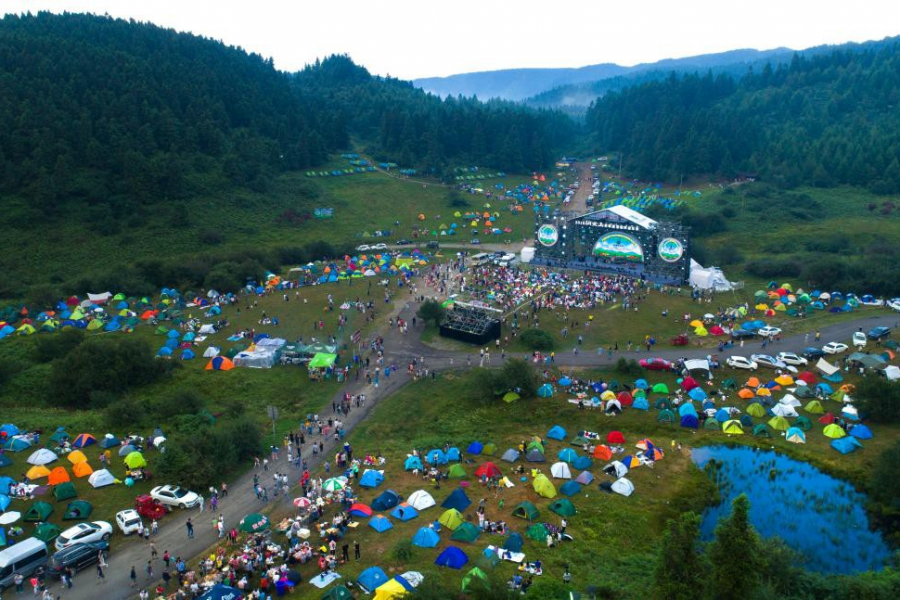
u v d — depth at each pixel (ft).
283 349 338.75
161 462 213.66
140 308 426.10
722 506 216.54
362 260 527.81
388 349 350.64
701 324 369.30
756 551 145.28
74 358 309.01
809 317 394.73
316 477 223.10
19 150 582.35
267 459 238.68
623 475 224.53
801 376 300.81
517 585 157.89
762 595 142.82
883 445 247.29
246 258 501.15
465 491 210.59
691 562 140.97
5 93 618.85
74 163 602.03
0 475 217.97
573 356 336.29
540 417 278.05
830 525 208.54
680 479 226.38
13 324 399.03
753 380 297.33
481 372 298.97
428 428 272.10
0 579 161.48
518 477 221.87
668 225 463.01
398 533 184.03
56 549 174.29
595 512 201.87
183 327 380.78
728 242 626.23
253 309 414.21
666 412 269.64
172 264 480.64
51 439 244.83
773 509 215.51
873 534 205.05
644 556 182.39
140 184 605.31
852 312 406.62
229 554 174.50
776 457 245.24
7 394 310.45
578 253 519.19
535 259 508.12
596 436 252.42
